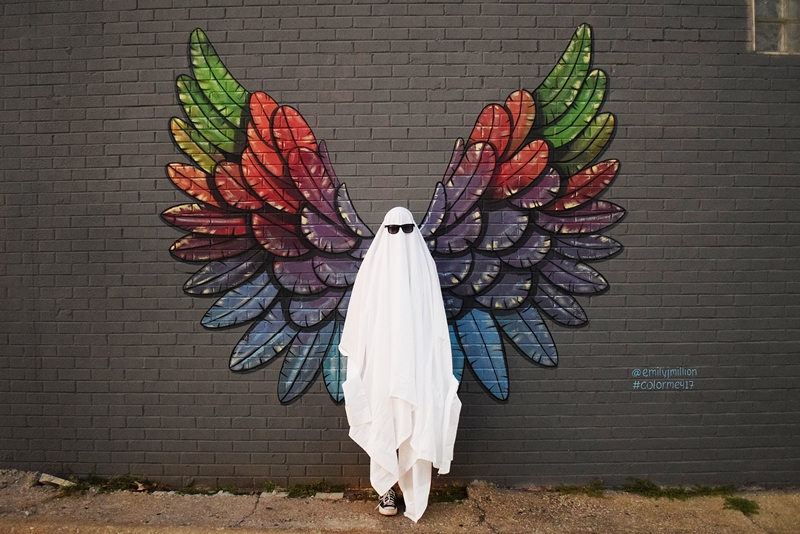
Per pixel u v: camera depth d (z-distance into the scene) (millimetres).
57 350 4508
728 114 4422
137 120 4449
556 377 4441
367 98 4387
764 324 4465
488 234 4406
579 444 4449
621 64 4383
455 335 4422
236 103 4414
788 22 4430
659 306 4445
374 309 4051
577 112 4383
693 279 4445
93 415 4508
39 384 4523
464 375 4438
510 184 4398
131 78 4438
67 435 4516
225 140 4426
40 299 4516
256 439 4461
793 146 4445
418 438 3863
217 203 4445
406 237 4059
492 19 4359
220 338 4457
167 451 4484
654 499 4309
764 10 4426
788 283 4461
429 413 3848
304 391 4449
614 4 4371
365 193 4402
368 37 4371
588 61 4375
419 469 3943
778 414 4473
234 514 4070
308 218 4422
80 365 4504
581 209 4414
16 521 3955
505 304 4418
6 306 4516
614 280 4438
